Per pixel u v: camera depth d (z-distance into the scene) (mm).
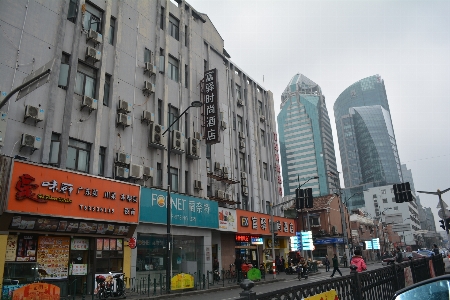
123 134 20219
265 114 39188
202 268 23391
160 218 20109
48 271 14719
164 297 15984
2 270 13148
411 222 108875
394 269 9305
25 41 16250
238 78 35312
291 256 37812
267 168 37188
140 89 22000
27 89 11438
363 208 118500
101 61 19547
